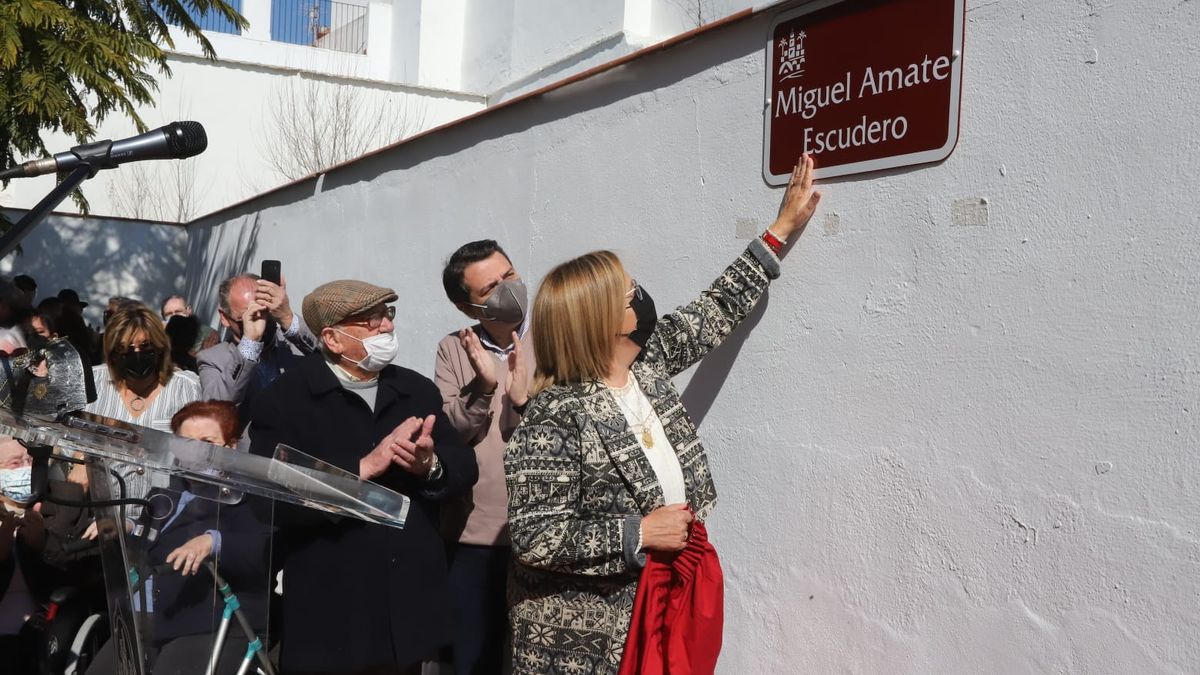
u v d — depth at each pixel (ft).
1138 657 7.18
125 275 38.63
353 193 21.54
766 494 10.30
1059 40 7.88
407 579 9.91
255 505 8.08
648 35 28.04
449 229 17.11
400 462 9.56
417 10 41.16
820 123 9.75
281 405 10.09
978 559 8.30
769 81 10.30
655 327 9.63
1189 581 6.91
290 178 42.01
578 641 8.48
